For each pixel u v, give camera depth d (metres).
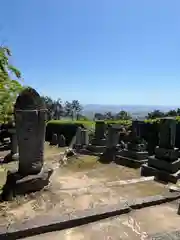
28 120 4.89
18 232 3.05
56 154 12.55
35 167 5.00
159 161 7.50
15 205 4.22
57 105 40.53
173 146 7.68
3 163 9.97
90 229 3.28
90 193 4.97
